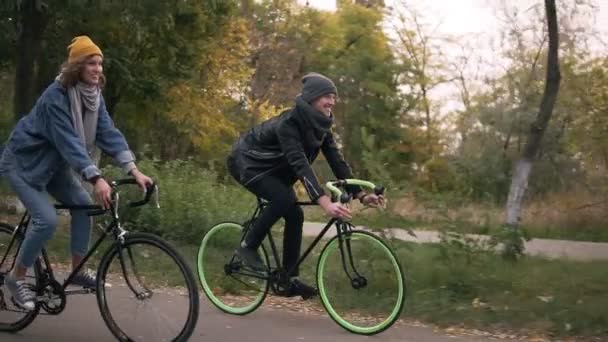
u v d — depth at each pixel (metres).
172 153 27.64
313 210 8.46
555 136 26.31
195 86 23.34
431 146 42.84
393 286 6.50
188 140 27.20
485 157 29.81
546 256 11.15
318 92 6.19
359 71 43.09
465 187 9.16
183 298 5.17
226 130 26.97
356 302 6.39
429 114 43.97
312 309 7.12
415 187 8.22
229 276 6.88
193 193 10.91
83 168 5.06
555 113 26.45
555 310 6.86
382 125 42.75
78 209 5.43
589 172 26.30
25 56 15.42
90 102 5.25
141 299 5.27
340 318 6.39
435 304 7.04
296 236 6.46
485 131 31.36
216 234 7.25
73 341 5.62
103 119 5.42
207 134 26.03
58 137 5.12
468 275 7.66
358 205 7.51
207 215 10.62
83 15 15.26
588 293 7.78
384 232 7.87
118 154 5.36
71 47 5.23
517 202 11.94
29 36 15.26
